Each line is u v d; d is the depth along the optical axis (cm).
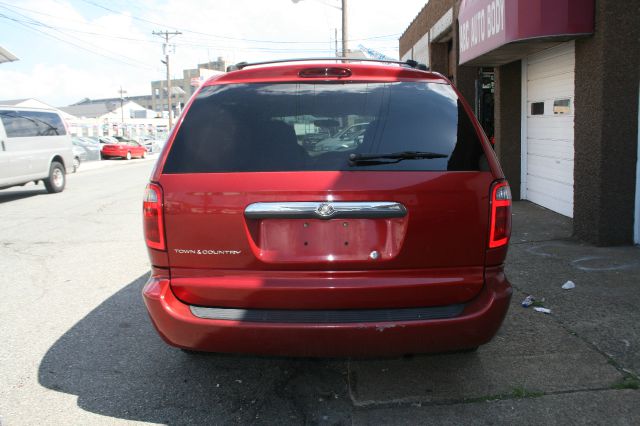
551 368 347
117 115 9650
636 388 319
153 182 287
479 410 304
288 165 280
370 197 273
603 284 492
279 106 298
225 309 285
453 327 276
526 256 589
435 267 280
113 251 725
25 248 752
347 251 277
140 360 383
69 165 1511
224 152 287
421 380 339
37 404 323
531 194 905
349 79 308
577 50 627
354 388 333
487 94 1193
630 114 585
